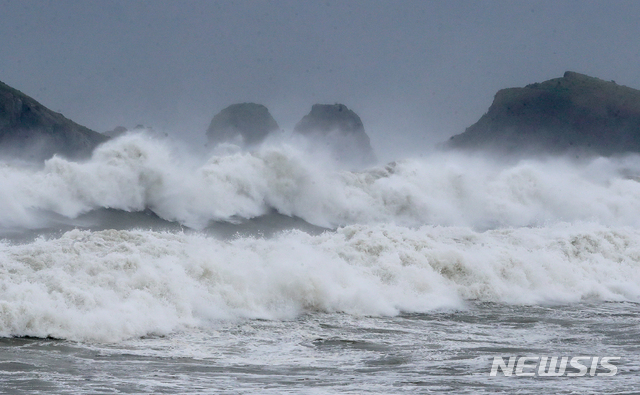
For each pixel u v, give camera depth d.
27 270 54.31
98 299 52.03
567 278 82.62
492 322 62.75
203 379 38.75
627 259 92.62
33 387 35.12
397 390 36.72
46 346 45.12
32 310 47.69
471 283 76.12
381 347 50.31
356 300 64.69
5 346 44.34
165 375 39.41
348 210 150.12
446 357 46.88
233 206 133.00
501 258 80.94
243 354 46.75
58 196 111.50
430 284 73.12
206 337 51.47
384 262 73.81
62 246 60.47
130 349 46.34
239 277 62.50
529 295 76.56
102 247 62.19
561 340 54.69
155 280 56.72
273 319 59.09
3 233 94.56
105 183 117.75
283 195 141.62
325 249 75.62
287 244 76.50
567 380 39.97
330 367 43.16
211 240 74.81
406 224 155.00
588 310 70.94
